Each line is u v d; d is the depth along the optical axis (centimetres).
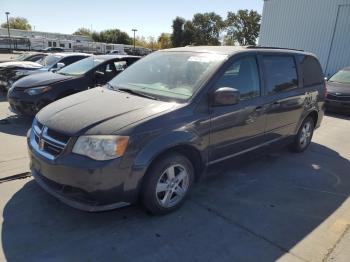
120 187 302
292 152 583
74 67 769
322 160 554
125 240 305
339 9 1788
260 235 326
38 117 359
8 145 549
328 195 423
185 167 352
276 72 472
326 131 771
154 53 473
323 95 595
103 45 6069
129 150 299
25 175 428
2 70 1049
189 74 386
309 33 1927
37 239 300
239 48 437
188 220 343
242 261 287
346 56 1794
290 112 504
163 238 312
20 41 5156
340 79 1089
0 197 368
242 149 423
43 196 374
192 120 343
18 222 323
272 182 452
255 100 424
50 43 5597
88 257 281
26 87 669
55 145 312
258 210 373
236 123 397
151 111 329
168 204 347
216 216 354
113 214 346
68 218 335
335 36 1823
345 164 540
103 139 294
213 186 428
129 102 352
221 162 397
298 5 1948
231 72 393
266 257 294
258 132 442
